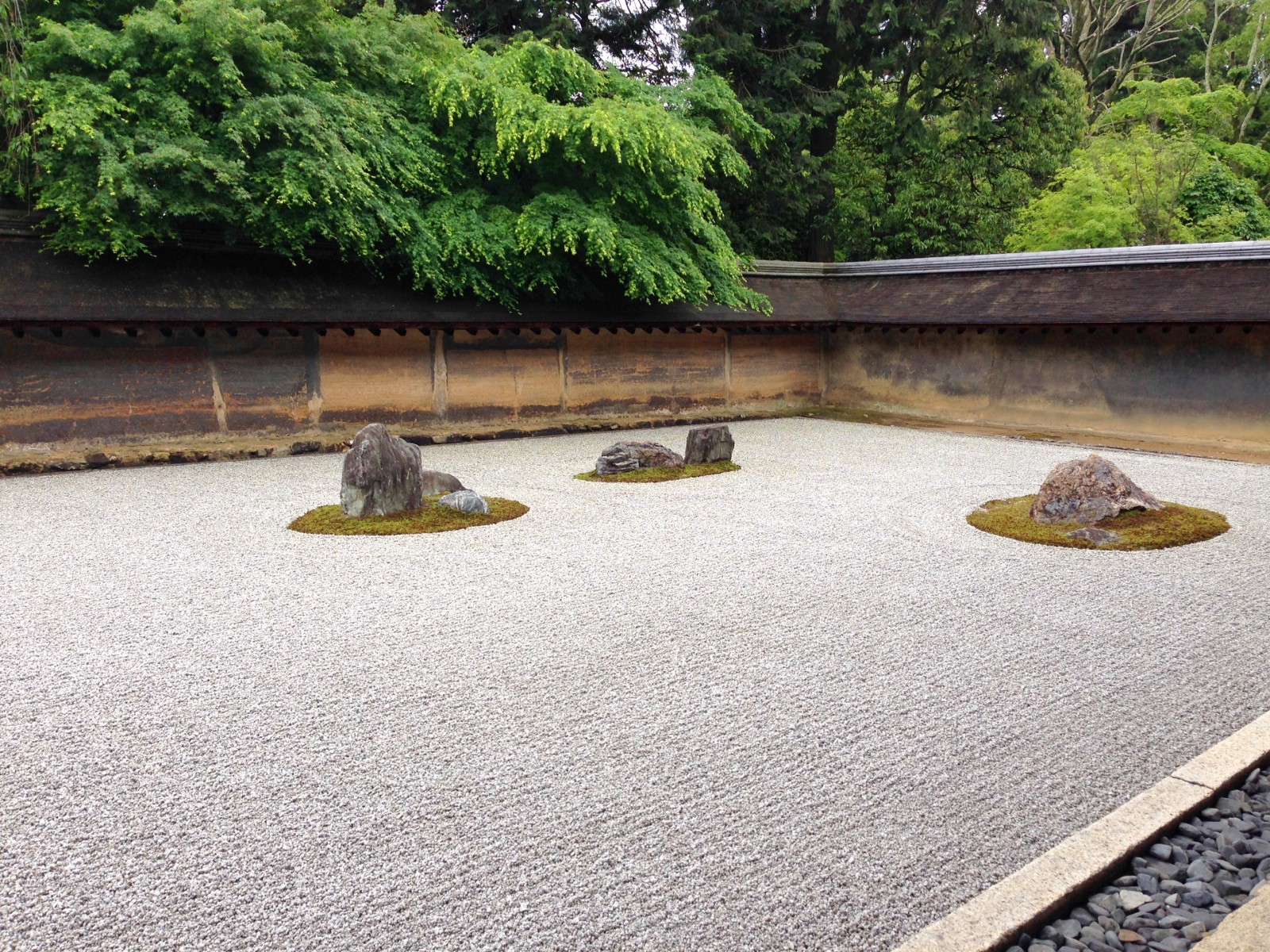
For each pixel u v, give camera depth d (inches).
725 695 162.9
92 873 109.5
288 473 410.9
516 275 534.9
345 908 102.8
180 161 398.6
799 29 823.1
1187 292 522.9
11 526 298.8
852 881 108.7
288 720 152.6
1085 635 195.9
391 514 308.8
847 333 707.4
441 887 106.9
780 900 104.8
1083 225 784.3
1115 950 95.8
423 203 519.8
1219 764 132.4
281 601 217.6
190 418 465.4
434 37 527.2
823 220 897.5
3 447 415.8
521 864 111.5
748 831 119.1
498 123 484.4
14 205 470.3
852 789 130.3
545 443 524.1
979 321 583.5
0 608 212.7
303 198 422.6
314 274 498.6
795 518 312.7
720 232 606.2
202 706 157.9
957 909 99.1
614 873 109.7
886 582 235.3
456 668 175.5
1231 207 815.1
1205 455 473.4
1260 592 226.8
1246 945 92.4
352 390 514.9
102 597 221.1
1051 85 845.2
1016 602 218.4
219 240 477.7
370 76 500.4
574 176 549.3
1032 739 146.5
